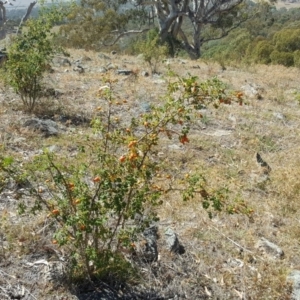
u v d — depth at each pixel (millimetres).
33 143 5672
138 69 11438
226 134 7121
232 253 3980
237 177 5504
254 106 9031
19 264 3482
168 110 3115
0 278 3320
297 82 12461
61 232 2979
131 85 9422
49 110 7102
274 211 4762
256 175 5578
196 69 13180
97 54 14984
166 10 27625
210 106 8438
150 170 3266
